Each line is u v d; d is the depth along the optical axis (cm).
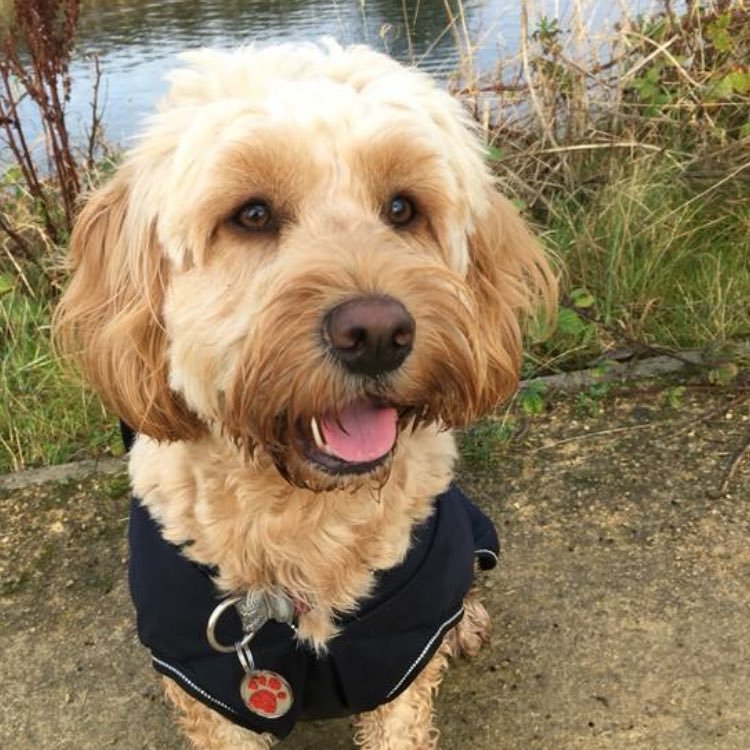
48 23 83
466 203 44
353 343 34
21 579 62
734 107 95
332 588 42
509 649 54
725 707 49
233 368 38
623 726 49
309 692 44
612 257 82
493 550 53
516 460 68
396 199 41
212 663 43
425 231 42
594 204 90
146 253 42
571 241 86
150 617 43
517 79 97
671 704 50
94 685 54
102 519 66
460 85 99
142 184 42
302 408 36
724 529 60
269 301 36
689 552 59
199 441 42
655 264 83
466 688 52
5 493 69
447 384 38
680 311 81
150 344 42
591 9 98
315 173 39
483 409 42
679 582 57
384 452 38
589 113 97
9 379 80
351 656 43
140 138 44
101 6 190
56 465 72
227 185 38
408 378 36
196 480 42
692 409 71
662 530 61
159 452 44
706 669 51
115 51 145
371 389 36
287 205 39
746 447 66
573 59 98
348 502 41
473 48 97
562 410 73
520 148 95
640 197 86
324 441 37
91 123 108
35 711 53
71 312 45
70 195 87
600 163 95
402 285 36
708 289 81
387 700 45
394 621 43
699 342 78
